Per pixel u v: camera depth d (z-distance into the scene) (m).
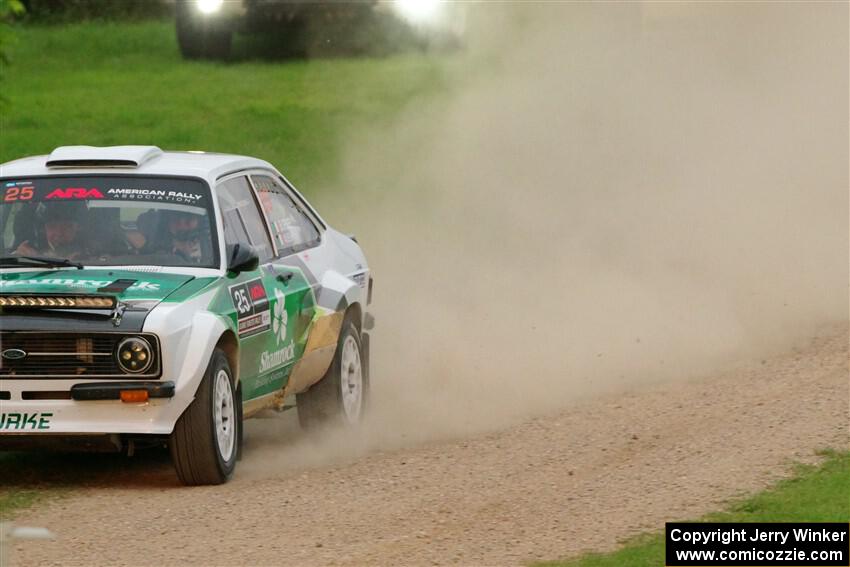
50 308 31.47
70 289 32.28
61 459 35.75
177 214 35.03
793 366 40.69
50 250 34.69
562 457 33.19
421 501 30.14
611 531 27.41
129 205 35.22
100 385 31.09
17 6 43.59
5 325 31.23
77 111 85.62
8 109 46.75
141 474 34.00
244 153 75.62
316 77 99.06
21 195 35.50
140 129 80.38
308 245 39.12
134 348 31.05
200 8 105.50
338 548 27.00
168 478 33.50
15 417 31.23
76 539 27.95
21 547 27.41
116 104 88.31
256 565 26.06
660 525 27.58
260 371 34.88
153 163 36.31
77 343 31.20
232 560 26.38
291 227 38.75
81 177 35.78
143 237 34.72
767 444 32.34
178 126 81.06
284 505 30.22
